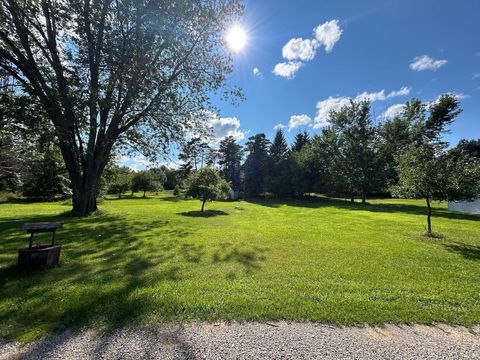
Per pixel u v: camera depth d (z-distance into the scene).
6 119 11.88
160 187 51.47
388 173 34.38
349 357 2.86
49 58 12.95
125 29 13.64
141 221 13.42
